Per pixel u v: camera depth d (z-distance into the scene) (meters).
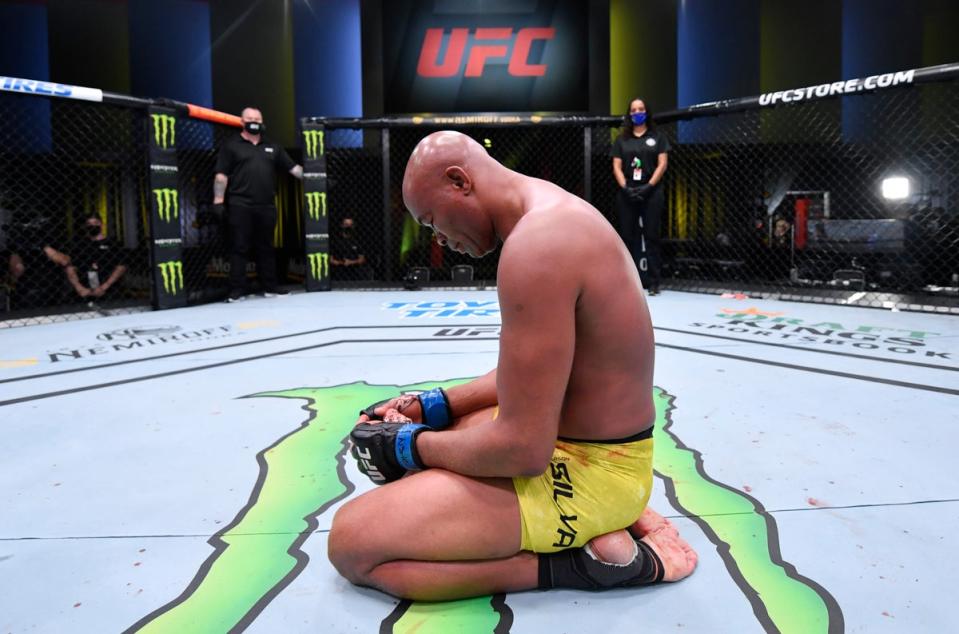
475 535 1.34
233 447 2.32
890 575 1.46
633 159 6.05
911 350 3.68
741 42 8.88
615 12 9.00
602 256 1.25
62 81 8.54
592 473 1.36
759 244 6.66
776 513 1.77
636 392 1.36
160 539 1.68
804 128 8.80
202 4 8.84
